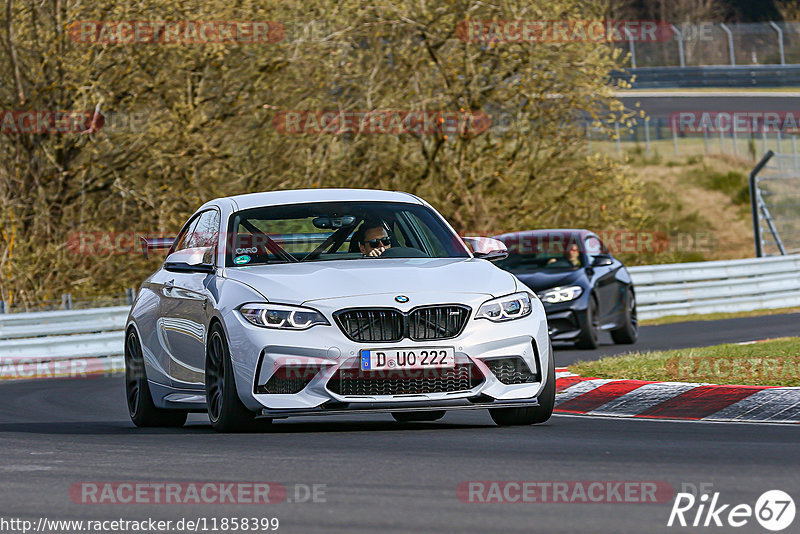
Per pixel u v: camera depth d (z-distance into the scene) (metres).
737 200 157.88
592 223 92.88
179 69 81.06
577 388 34.25
